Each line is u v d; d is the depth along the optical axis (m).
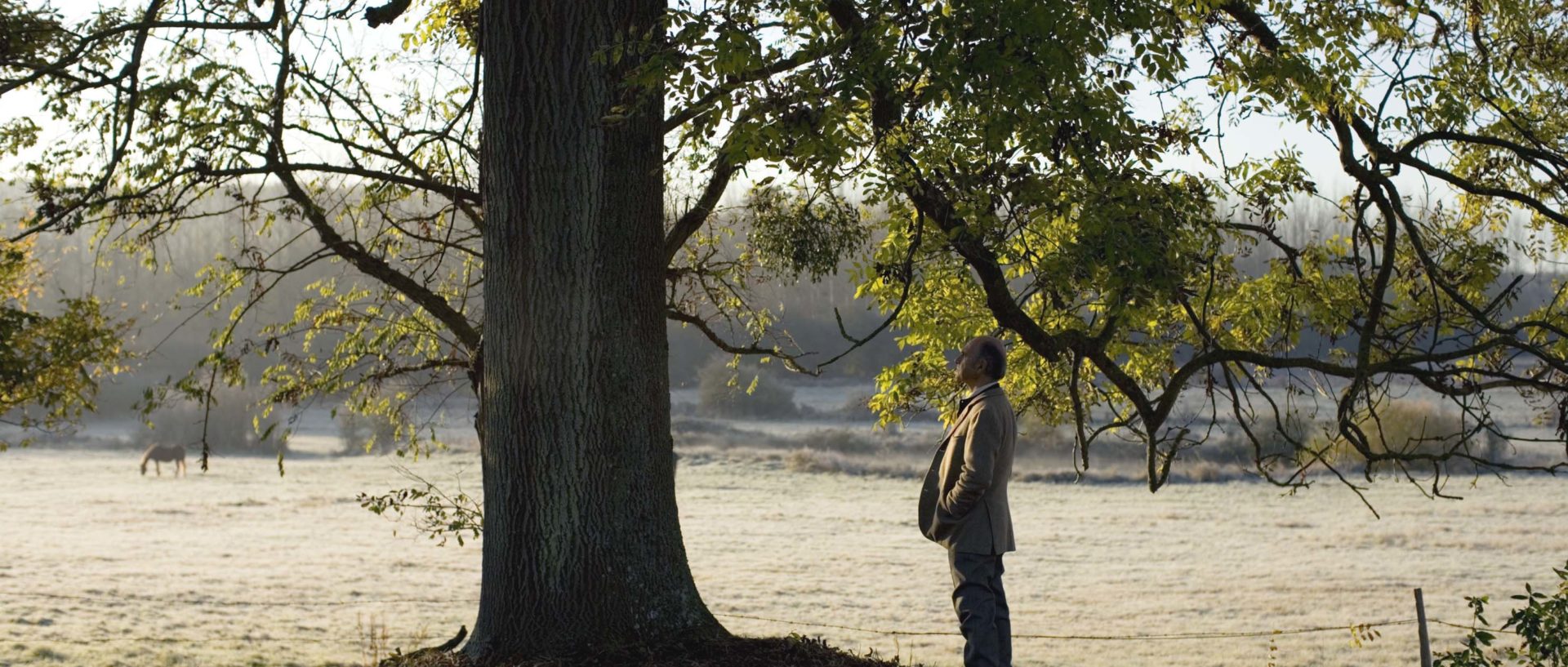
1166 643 19.31
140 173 8.31
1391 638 19.55
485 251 6.49
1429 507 35.78
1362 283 8.21
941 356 10.38
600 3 6.30
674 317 9.90
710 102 6.09
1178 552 29.64
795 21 6.51
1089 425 10.37
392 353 10.76
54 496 40.28
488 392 6.43
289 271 9.62
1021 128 6.21
